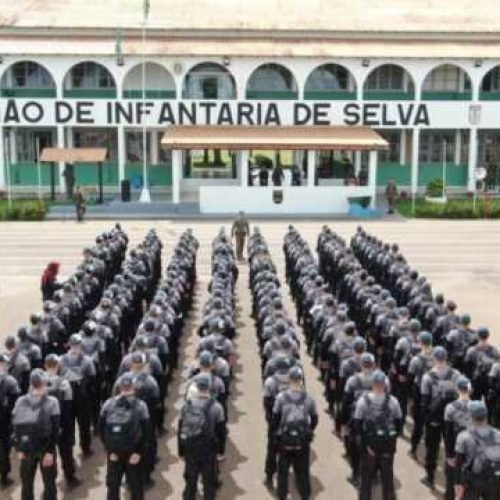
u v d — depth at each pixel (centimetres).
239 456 1372
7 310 2383
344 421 1288
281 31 5075
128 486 1168
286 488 1169
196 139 4478
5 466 1245
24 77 5012
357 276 1942
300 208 4475
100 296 2033
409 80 5156
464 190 5209
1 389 1212
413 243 3553
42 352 1439
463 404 1130
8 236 3694
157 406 1280
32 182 5100
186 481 1127
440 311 1642
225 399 1252
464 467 1023
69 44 4922
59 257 3203
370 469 1123
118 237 2598
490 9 5641
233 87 5069
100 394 1410
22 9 5328
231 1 5616
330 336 1480
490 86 5209
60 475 1294
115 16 5291
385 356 1528
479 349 1361
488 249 3419
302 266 2150
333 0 5706
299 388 1150
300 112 4906
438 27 5219
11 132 5031
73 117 4875
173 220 4241
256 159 4919
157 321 1516
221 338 1426
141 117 4869
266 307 1662
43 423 1099
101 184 4656
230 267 2061
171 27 5062
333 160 4991
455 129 5122
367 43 5081
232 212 4450
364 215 4356
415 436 1354
